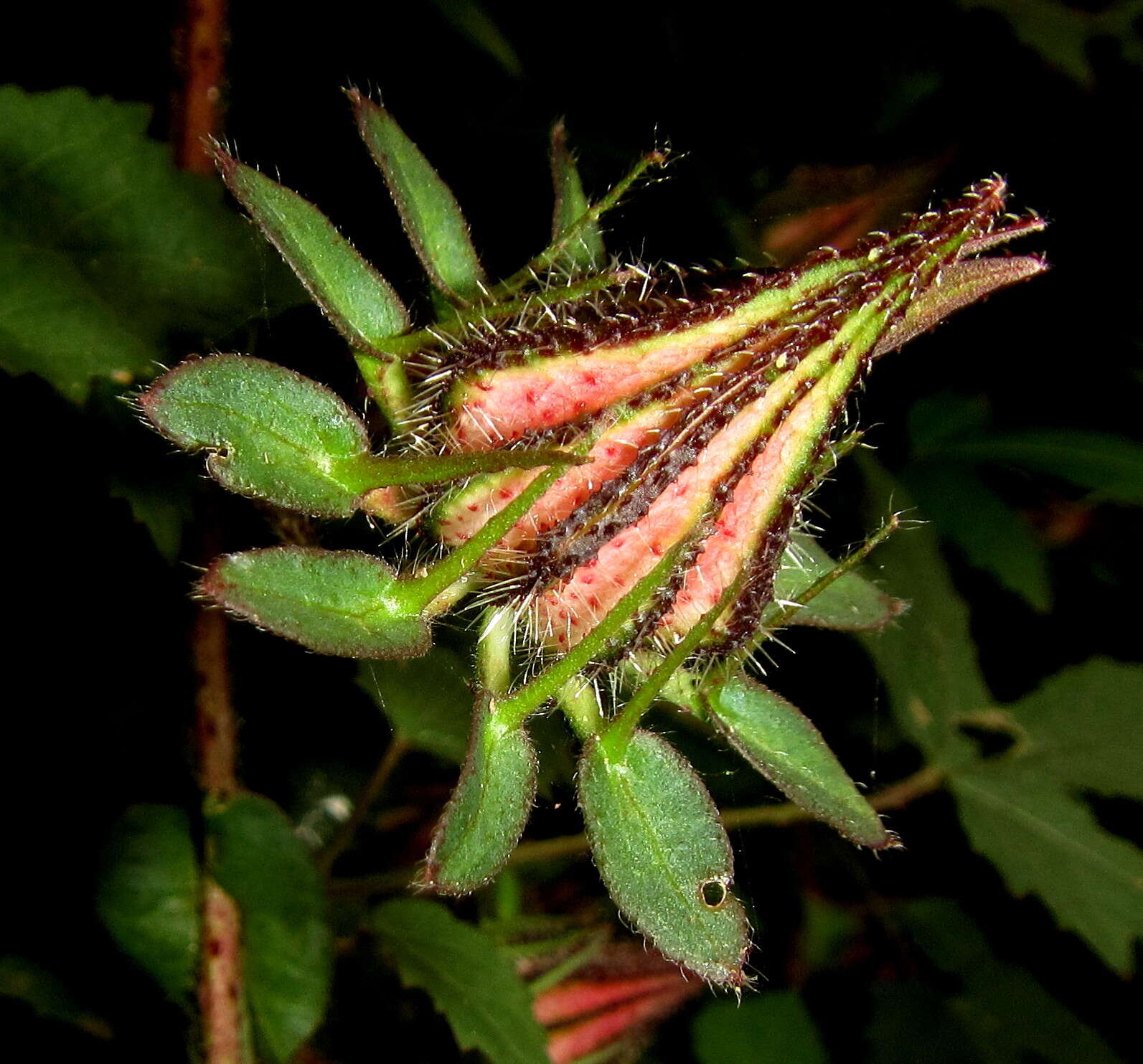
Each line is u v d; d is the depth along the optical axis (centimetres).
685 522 9
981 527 15
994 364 16
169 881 11
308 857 11
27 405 11
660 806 9
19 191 11
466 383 9
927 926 16
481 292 10
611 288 9
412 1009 13
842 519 14
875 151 15
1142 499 14
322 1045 13
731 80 15
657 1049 16
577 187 10
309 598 9
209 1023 11
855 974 16
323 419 9
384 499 9
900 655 14
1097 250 16
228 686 11
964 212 9
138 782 12
